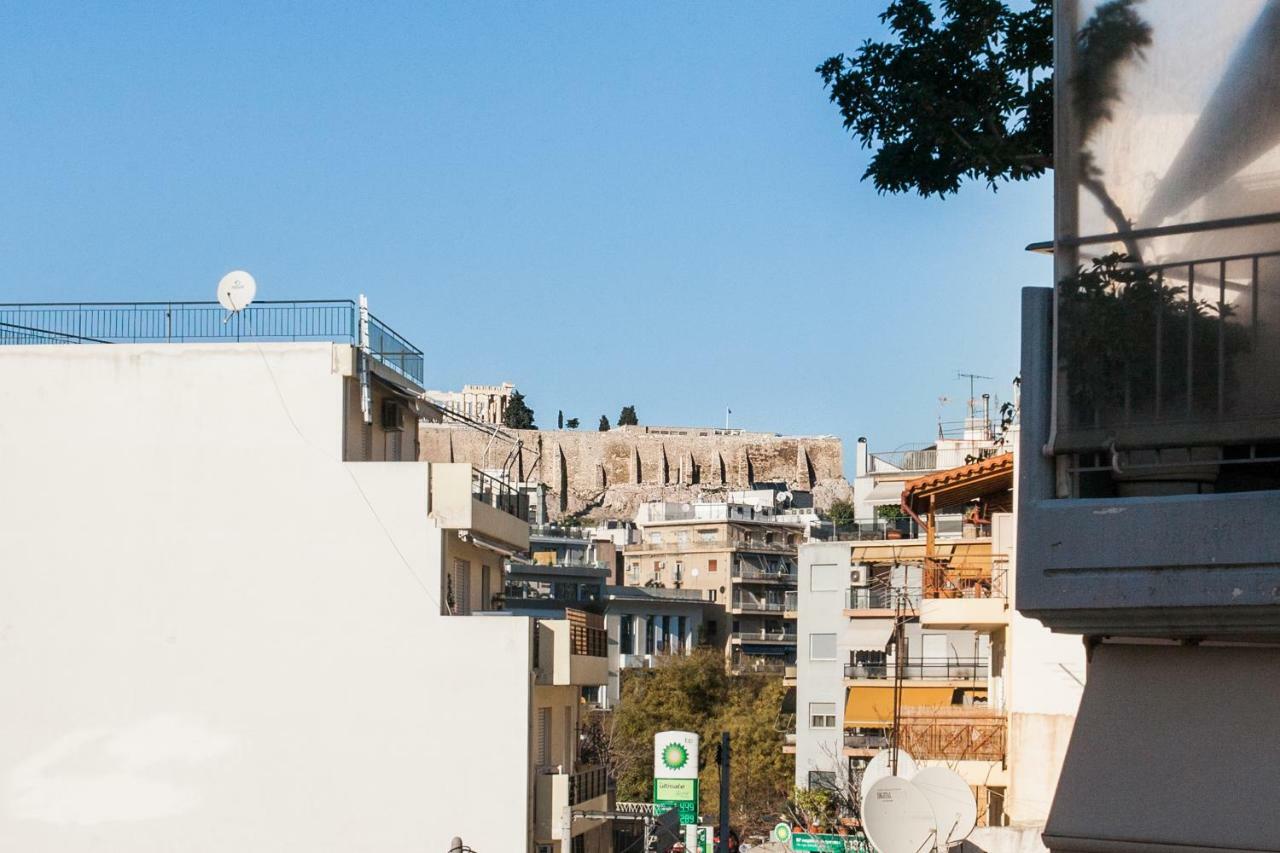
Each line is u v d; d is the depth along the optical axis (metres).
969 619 49.06
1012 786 42.53
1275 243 11.44
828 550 111.06
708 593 179.12
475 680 51.47
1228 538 11.18
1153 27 11.93
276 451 52.84
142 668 52.31
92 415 53.44
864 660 85.00
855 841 56.56
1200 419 11.52
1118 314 11.80
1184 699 11.60
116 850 51.69
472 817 50.88
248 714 51.91
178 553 52.72
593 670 57.91
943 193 21.05
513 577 149.50
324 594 52.19
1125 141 11.95
